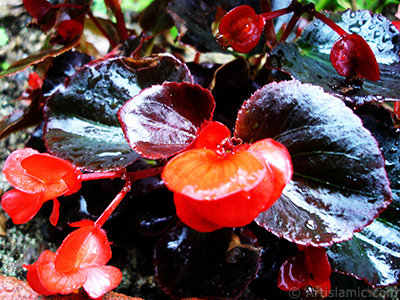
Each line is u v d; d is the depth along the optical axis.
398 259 0.14
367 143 0.12
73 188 0.13
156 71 0.16
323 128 0.13
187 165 0.11
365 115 0.16
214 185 0.10
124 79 0.16
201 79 0.18
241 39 0.14
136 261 0.18
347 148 0.13
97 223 0.12
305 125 0.13
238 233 0.16
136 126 0.13
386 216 0.15
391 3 0.27
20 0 0.27
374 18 0.16
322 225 0.13
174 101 0.13
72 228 0.17
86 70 0.15
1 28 0.26
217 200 0.10
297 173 0.13
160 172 0.13
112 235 0.17
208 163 0.11
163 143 0.13
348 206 0.13
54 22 0.18
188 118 0.14
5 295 0.13
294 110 0.13
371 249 0.15
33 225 0.19
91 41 0.25
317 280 0.14
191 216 0.11
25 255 0.18
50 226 0.18
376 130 0.16
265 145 0.11
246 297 0.17
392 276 0.14
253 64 0.22
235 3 0.18
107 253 0.12
